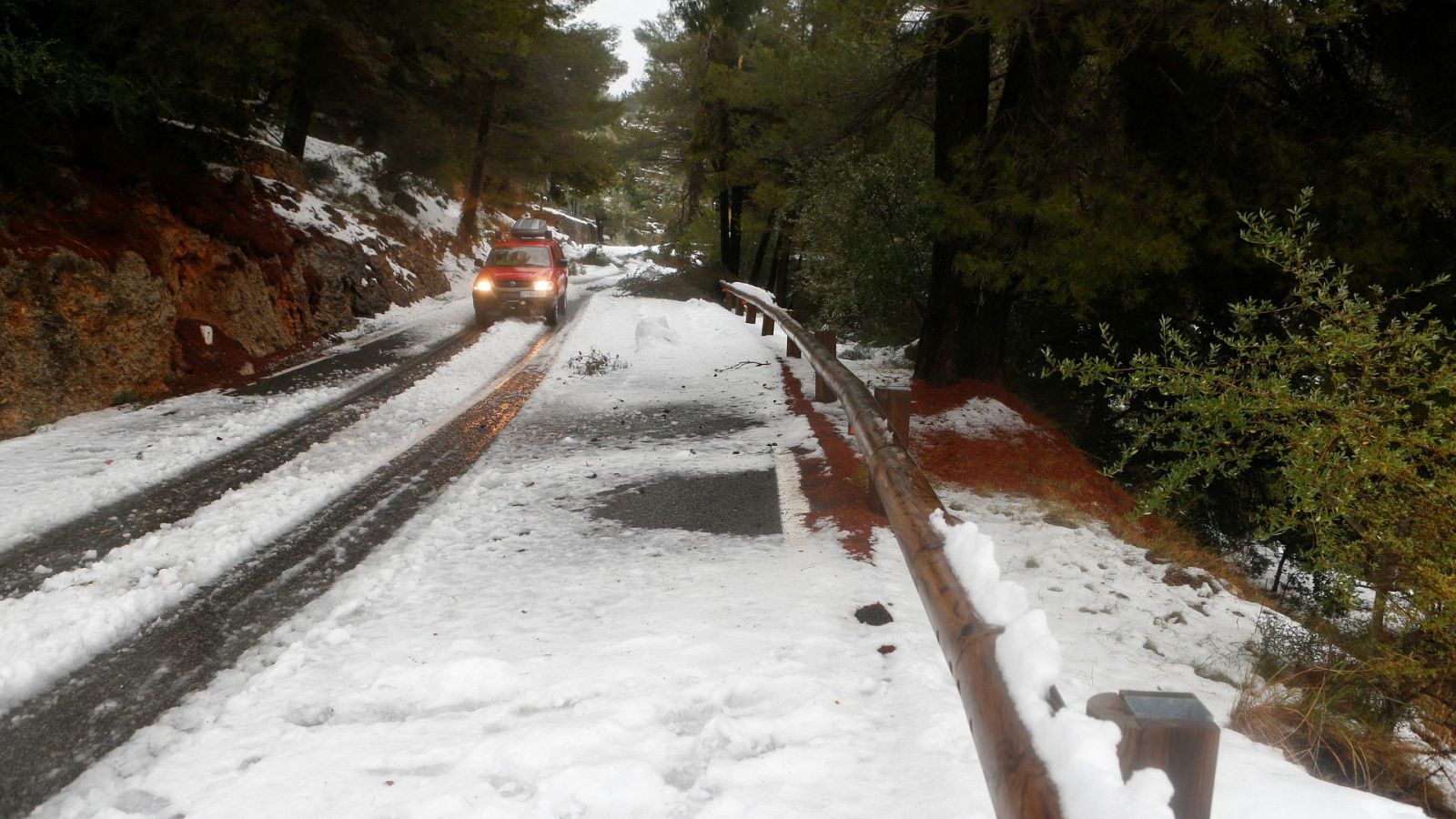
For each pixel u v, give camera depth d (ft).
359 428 30.07
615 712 10.25
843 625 13.25
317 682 11.84
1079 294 25.50
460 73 84.84
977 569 6.82
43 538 18.67
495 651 12.57
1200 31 21.31
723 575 16.01
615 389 39.22
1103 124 28.17
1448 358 12.98
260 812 8.38
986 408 31.09
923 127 45.75
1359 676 12.88
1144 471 32.86
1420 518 12.12
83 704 11.82
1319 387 14.55
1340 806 7.12
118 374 32.71
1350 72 26.14
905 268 45.50
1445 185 22.58
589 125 110.32
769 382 39.40
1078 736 4.32
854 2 27.07
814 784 8.68
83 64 32.91
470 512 21.04
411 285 73.72
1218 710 11.80
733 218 104.17
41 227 31.68
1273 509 14.23
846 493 21.33
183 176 43.80
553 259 64.80
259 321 44.24
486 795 8.50
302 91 75.25
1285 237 14.97
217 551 17.79
